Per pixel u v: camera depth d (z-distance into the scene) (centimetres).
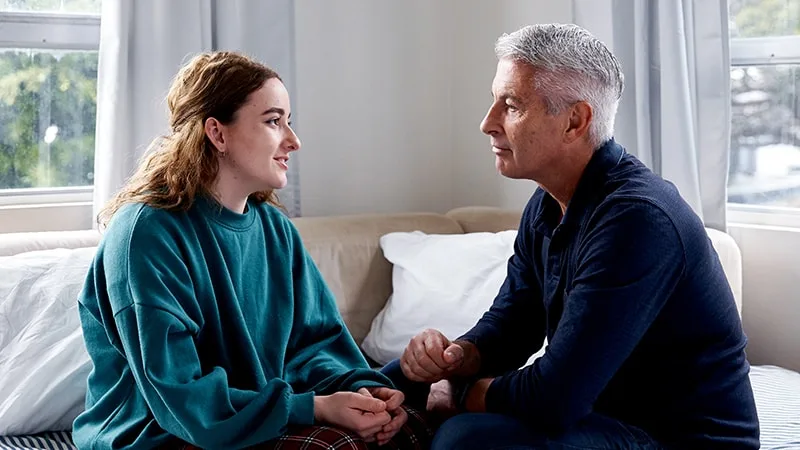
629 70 271
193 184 187
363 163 335
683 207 166
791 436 202
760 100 272
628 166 173
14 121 279
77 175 290
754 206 275
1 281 225
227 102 187
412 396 203
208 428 169
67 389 214
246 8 291
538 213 187
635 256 158
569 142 172
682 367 168
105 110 270
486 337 195
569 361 160
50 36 280
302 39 319
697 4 258
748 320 268
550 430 165
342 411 178
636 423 172
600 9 282
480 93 337
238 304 188
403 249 276
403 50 339
